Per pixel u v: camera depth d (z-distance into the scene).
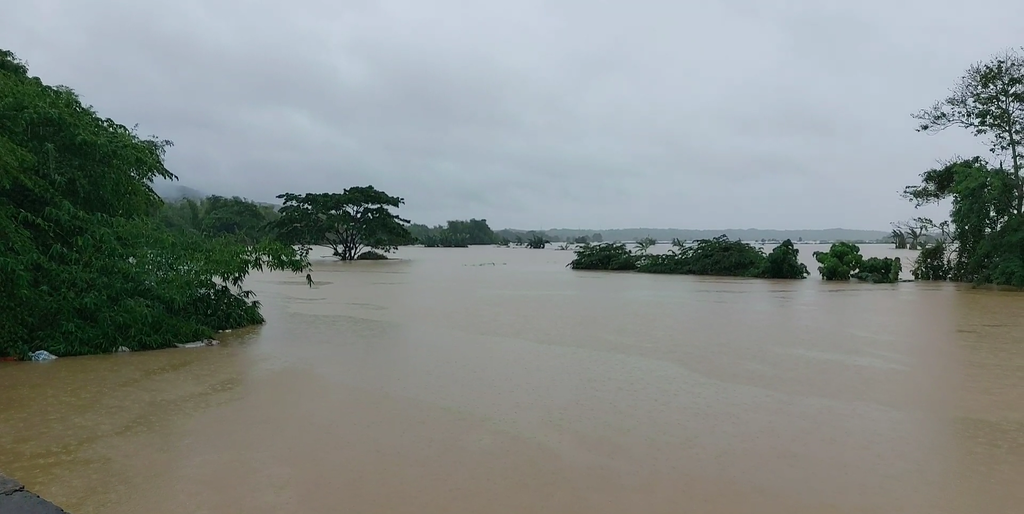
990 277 19.55
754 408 5.54
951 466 4.20
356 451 4.43
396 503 3.60
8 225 7.54
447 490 3.78
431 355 7.82
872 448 4.54
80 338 7.83
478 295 15.80
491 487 3.83
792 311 12.58
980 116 20.36
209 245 9.87
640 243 32.28
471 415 5.29
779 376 6.76
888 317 11.63
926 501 3.65
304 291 16.70
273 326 10.22
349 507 3.55
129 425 5.01
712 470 4.11
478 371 6.94
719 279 22.64
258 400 5.73
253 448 4.48
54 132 8.87
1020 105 19.84
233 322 9.91
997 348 8.44
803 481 3.94
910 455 4.40
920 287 19.06
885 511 3.53
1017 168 19.94
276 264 10.42
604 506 3.57
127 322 8.12
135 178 10.59
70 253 8.27
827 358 7.73
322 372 6.85
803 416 5.31
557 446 4.56
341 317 11.37
